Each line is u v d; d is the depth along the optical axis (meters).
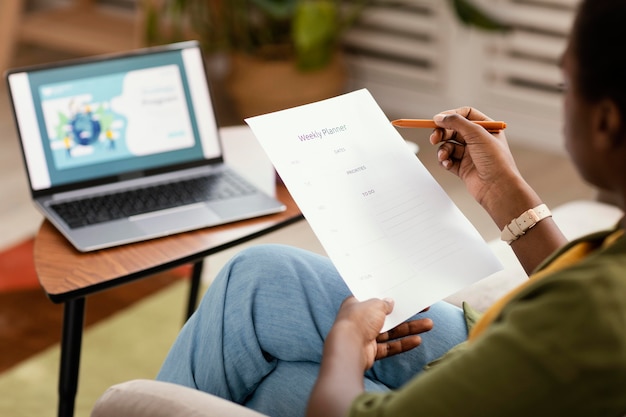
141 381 1.10
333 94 3.60
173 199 1.60
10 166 3.40
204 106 1.73
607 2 0.78
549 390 0.76
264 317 1.20
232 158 1.78
